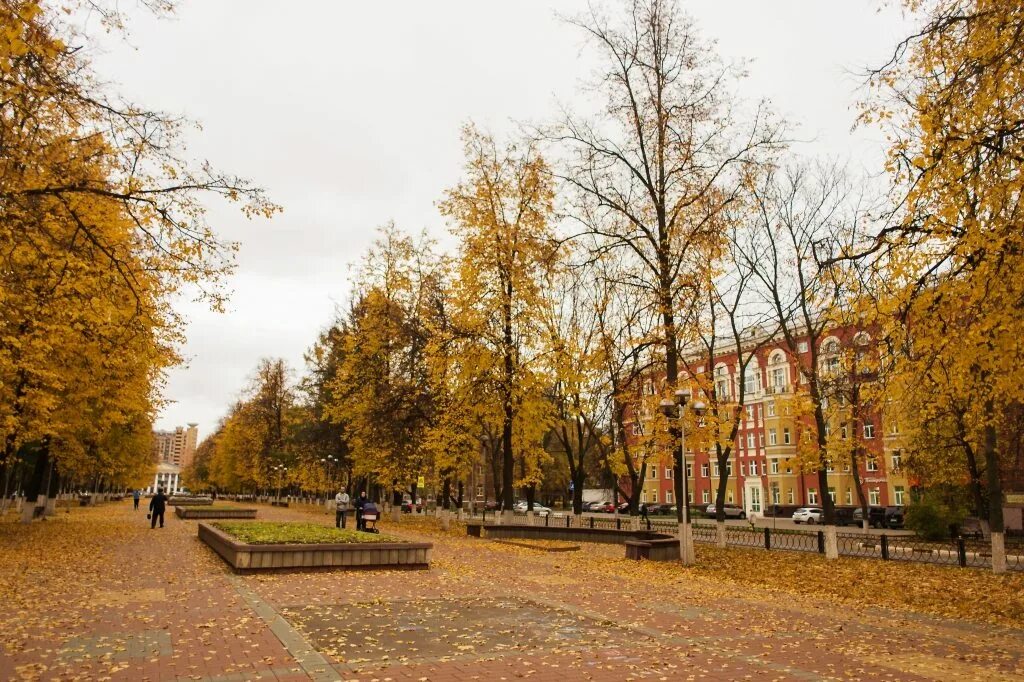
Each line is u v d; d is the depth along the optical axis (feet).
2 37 21.50
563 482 241.96
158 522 105.70
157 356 66.33
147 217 37.27
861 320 32.40
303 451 161.89
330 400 144.15
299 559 45.88
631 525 92.94
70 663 22.18
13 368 52.26
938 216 27.30
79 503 197.98
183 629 27.40
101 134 39.73
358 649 24.62
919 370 30.19
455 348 90.27
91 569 45.50
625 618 32.42
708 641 27.81
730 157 65.62
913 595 43.98
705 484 225.76
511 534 88.43
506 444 92.63
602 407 94.63
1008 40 26.84
